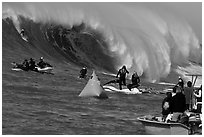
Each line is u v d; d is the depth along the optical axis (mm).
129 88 92625
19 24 134500
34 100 73312
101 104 75875
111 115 67812
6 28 129875
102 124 61781
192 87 71812
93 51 145625
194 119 58719
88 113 68000
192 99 71375
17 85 83125
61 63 124125
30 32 135375
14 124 58625
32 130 56656
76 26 147125
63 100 75750
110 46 149375
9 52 115312
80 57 140375
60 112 66938
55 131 56906
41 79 92125
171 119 57875
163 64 156000
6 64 101750
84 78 100688
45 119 62219
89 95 80688
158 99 85875
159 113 71500
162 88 111375
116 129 59562
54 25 142875
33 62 99812
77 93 82812
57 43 140375
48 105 70812
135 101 81688
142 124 57938
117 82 94500
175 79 153750
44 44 135000
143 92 92688
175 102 57906
